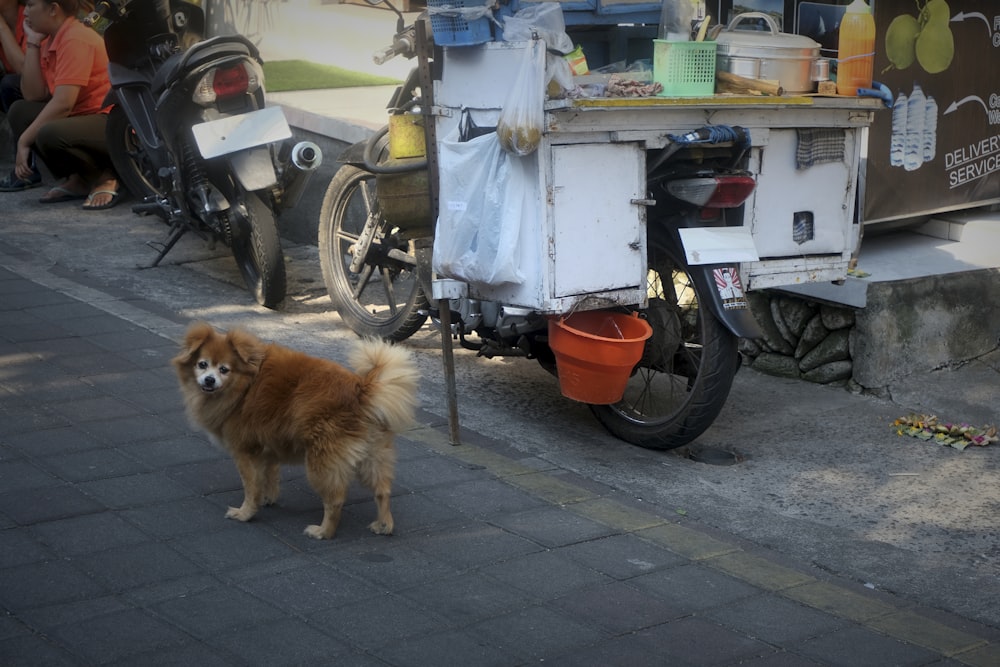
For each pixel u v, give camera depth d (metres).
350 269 6.90
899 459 5.54
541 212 4.79
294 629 3.54
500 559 4.13
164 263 8.07
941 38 6.98
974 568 4.40
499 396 6.17
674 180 5.12
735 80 5.16
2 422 5.09
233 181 7.03
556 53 4.69
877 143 6.88
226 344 4.12
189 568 3.91
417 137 5.70
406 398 4.12
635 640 3.61
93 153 9.32
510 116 4.64
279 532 4.25
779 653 3.60
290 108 8.82
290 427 4.09
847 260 5.70
